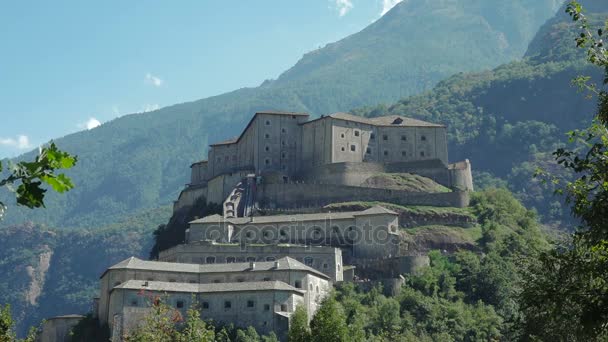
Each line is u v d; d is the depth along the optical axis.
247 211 198.38
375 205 197.88
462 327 147.75
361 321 143.75
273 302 141.62
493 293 161.75
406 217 195.50
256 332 138.62
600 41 41.47
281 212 198.12
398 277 167.50
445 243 189.12
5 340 58.38
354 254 175.88
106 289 151.75
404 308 153.38
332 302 93.00
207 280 153.12
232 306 143.38
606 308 37.19
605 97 41.97
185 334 75.81
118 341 138.88
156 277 151.25
